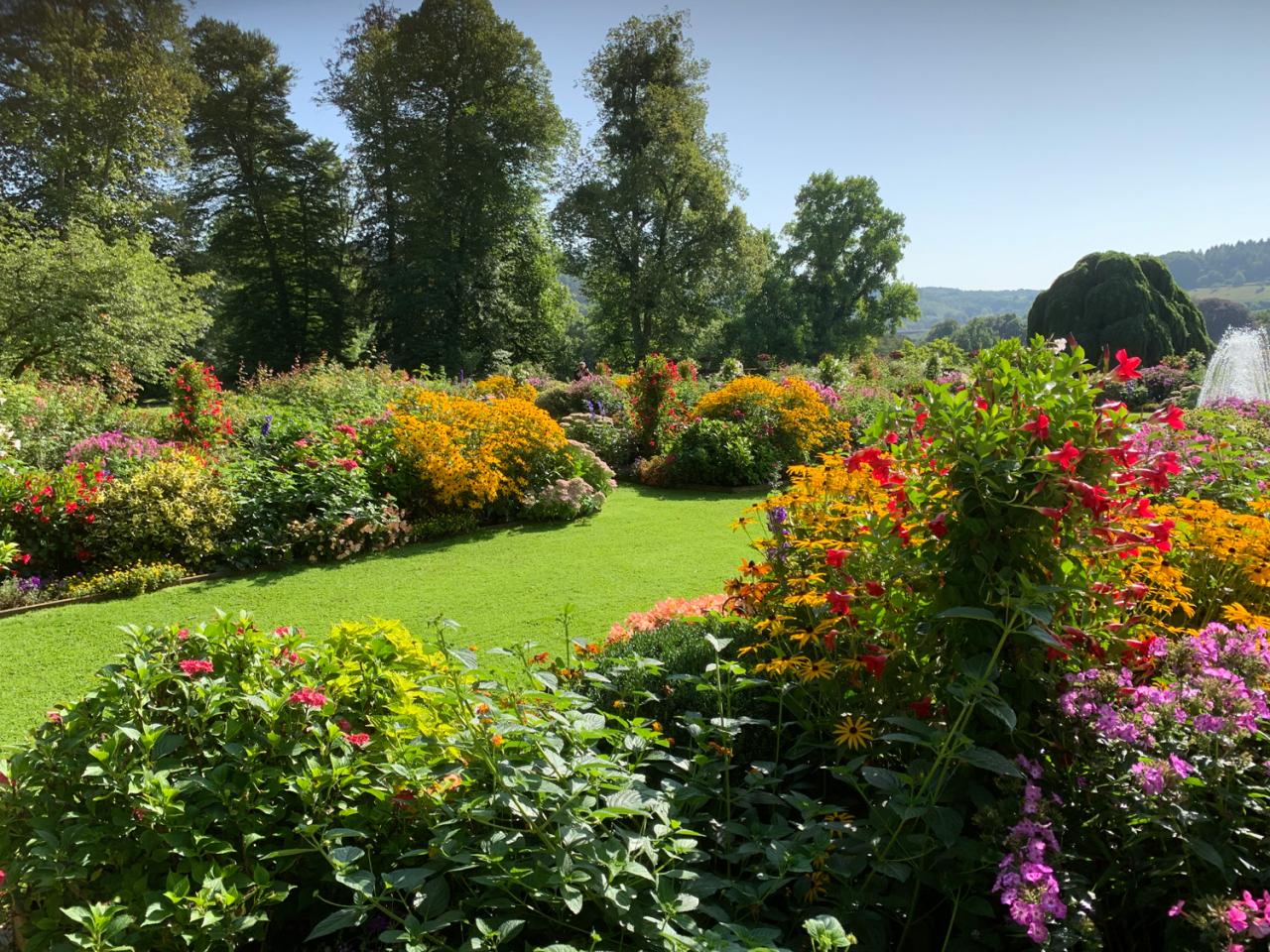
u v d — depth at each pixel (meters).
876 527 2.36
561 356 34.12
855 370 25.39
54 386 10.37
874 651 2.30
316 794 1.89
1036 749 1.94
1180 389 18.31
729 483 11.30
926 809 1.64
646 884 1.66
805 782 2.37
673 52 32.09
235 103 29.95
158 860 1.86
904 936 1.71
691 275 32.94
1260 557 2.88
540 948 1.38
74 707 2.14
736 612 3.12
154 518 6.43
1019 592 1.92
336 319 32.22
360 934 1.92
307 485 7.45
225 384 30.16
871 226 44.38
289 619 5.51
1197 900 1.49
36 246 15.93
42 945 1.81
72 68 23.78
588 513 9.36
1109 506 2.04
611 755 2.01
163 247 28.41
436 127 28.97
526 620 5.49
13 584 5.77
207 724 2.14
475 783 1.88
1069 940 1.46
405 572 6.76
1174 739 1.73
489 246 30.34
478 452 8.66
